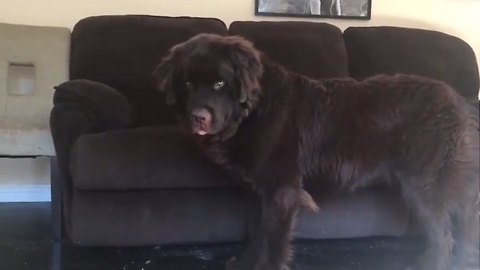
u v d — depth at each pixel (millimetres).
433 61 3189
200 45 2047
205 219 2451
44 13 3279
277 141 2146
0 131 2533
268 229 2176
